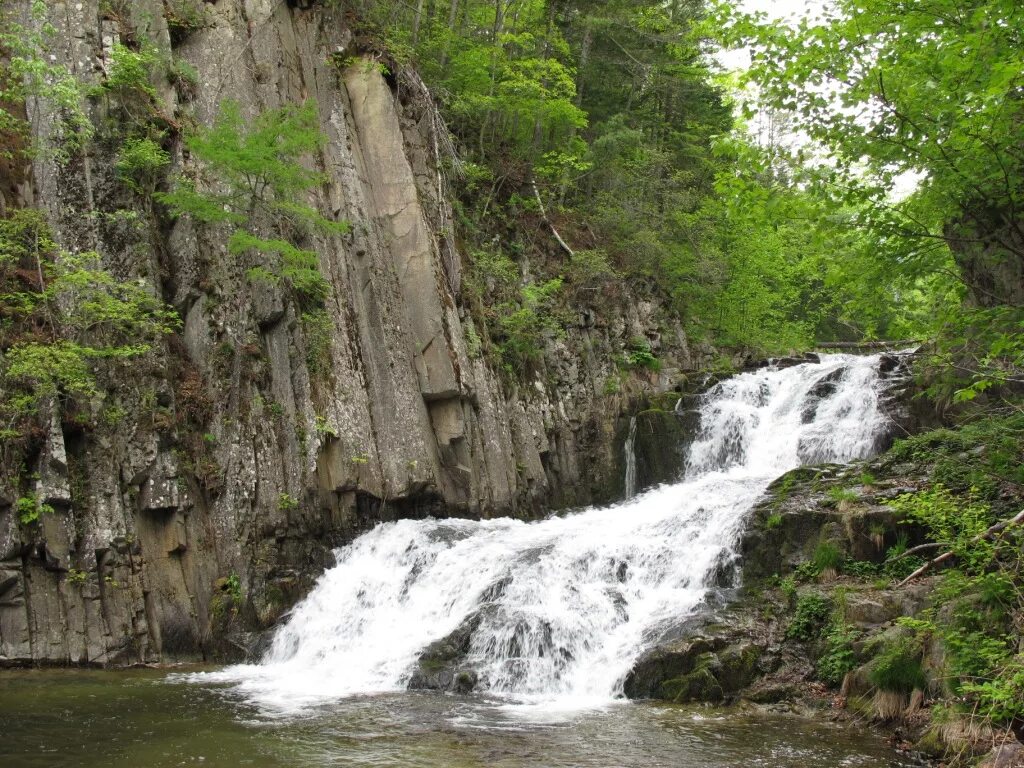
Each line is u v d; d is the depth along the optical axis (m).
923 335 13.34
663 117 39.75
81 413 15.63
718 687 12.59
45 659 14.38
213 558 16.84
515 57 31.39
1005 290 12.84
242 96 20.30
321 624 16.62
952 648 10.52
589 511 24.48
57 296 16.12
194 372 17.81
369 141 23.20
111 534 15.40
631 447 27.02
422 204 23.70
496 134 31.55
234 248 17.62
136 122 18.16
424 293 22.25
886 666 11.30
